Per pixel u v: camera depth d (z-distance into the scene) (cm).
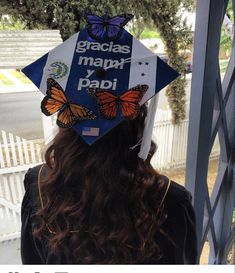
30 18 173
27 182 69
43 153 68
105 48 66
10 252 244
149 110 63
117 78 64
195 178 111
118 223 60
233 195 139
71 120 61
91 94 61
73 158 61
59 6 164
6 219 262
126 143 61
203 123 105
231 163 135
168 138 262
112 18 68
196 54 100
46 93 63
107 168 59
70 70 65
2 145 270
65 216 61
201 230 121
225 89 121
